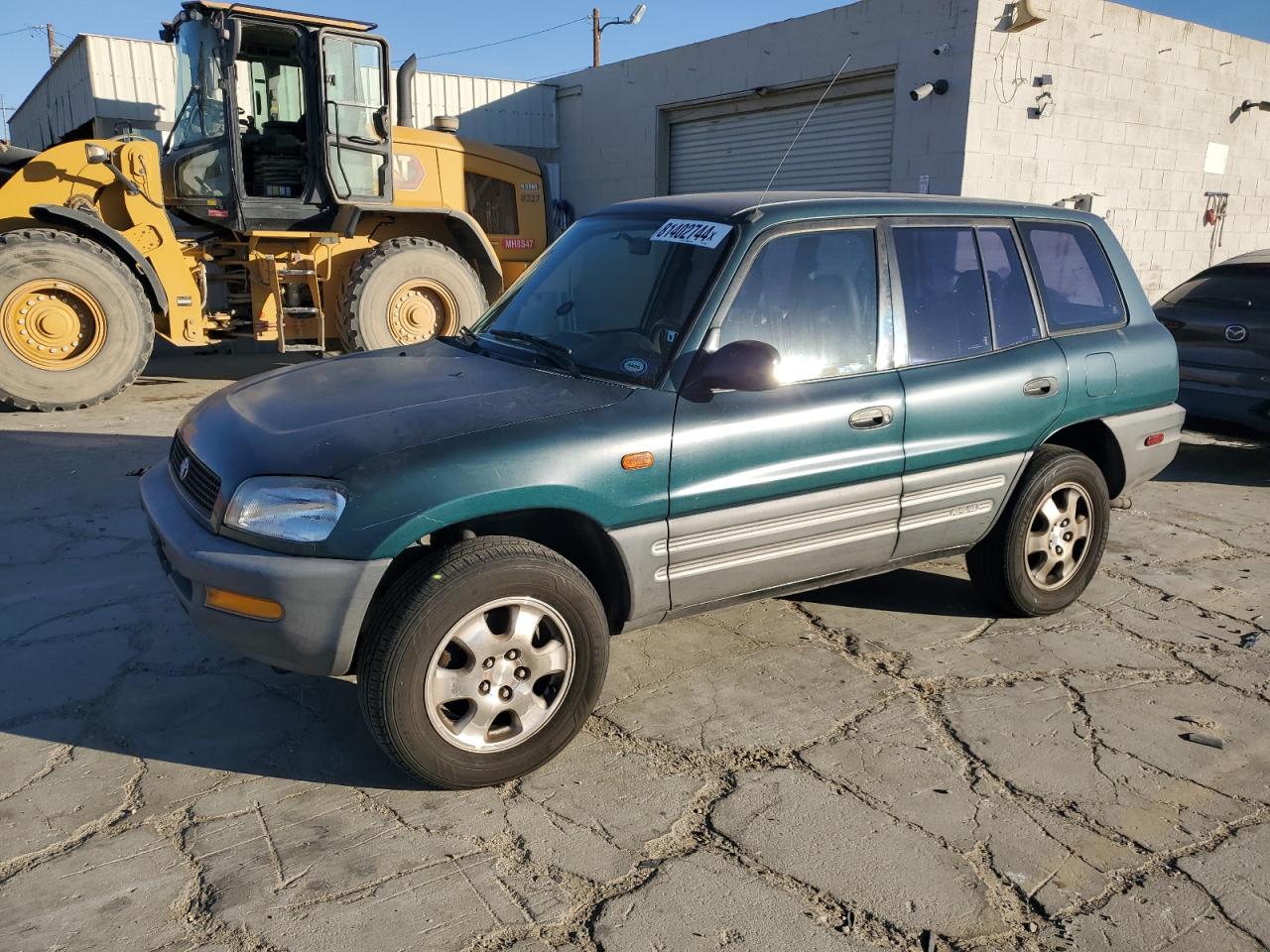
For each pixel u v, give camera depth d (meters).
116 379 8.34
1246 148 15.88
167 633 4.12
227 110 8.78
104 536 5.25
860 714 3.62
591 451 3.08
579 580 3.09
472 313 9.77
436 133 10.39
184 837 2.82
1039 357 4.21
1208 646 4.32
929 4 12.53
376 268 9.25
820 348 3.65
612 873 2.71
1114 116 13.77
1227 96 15.23
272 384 3.67
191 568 2.91
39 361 8.09
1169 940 2.51
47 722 3.42
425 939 2.44
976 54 12.13
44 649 3.95
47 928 2.44
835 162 14.62
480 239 10.24
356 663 3.03
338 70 9.10
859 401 3.65
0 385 7.94
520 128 19.19
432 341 4.26
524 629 3.02
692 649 4.15
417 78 17.64
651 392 3.29
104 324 8.21
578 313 3.78
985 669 4.02
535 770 3.19
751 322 3.50
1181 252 15.45
